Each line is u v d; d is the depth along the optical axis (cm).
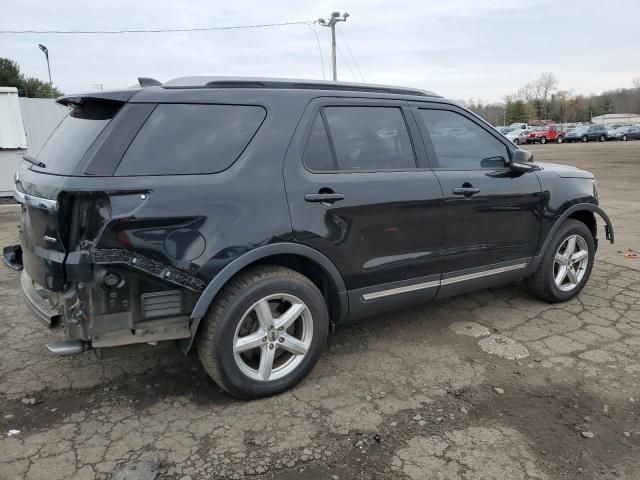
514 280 456
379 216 346
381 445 277
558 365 365
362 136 354
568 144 4747
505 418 302
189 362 371
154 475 252
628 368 360
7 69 4447
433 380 345
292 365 329
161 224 276
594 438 284
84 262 264
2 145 1095
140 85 308
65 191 261
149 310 282
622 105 12006
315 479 251
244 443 278
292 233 311
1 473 253
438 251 382
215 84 313
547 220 452
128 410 310
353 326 434
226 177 296
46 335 412
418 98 390
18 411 308
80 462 261
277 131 317
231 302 298
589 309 471
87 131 287
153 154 282
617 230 829
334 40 3747
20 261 362
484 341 404
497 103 11838
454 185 385
